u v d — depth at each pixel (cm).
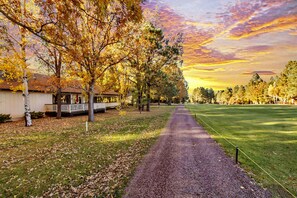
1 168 730
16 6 873
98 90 3669
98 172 691
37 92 2606
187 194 529
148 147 1016
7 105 2158
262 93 9625
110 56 2058
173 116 2739
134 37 2138
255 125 1814
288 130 1534
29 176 660
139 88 3562
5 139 1206
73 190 568
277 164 765
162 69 3719
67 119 2361
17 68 1662
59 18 704
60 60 2153
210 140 1174
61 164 769
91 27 1738
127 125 1831
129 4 592
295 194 533
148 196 520
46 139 1217
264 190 552
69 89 3136
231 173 668
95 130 1552
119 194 535
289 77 6938
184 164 754
